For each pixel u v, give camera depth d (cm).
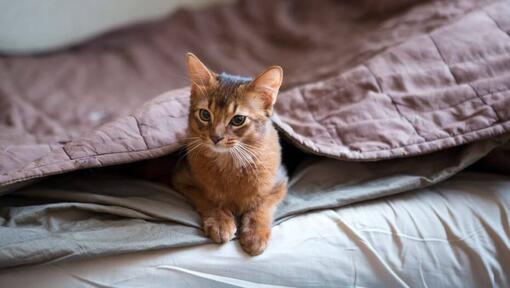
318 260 99
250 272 97
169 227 100
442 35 128
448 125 114
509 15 130
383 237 104
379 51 136
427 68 124
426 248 104
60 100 170
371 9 184
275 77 108
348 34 181
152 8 232
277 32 205
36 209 98
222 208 109
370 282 101
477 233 106
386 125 116
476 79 120
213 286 95
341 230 104
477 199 112
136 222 100
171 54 206
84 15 217
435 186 116
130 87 183
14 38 205
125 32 222
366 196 109
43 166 98
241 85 109
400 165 117
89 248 91
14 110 156
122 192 109
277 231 103
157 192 111
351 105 121
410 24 144
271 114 113
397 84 123
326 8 206
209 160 108
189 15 225
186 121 118
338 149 113
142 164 120
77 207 100
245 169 107
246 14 221
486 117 112
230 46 207
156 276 94
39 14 208
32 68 194
